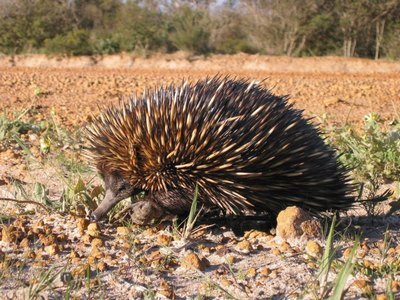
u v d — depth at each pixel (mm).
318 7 6785
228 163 1161
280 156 1175
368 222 1403
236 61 6137
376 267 1079
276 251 1155
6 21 6949
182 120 1169
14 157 1948
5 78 4762
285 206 1234
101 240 1181
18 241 1186
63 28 7211
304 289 1001
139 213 1239
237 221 1330
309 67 5996
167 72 5496
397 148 1797
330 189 1252
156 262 1102
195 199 1178
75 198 1389
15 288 1008
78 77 4898
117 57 6422
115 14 7680
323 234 1214
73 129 2512
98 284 1030
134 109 1213
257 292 1021
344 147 1966
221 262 1138
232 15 7316
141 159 1199
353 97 3939
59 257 1132
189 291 1025
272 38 6973
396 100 3836
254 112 1177
